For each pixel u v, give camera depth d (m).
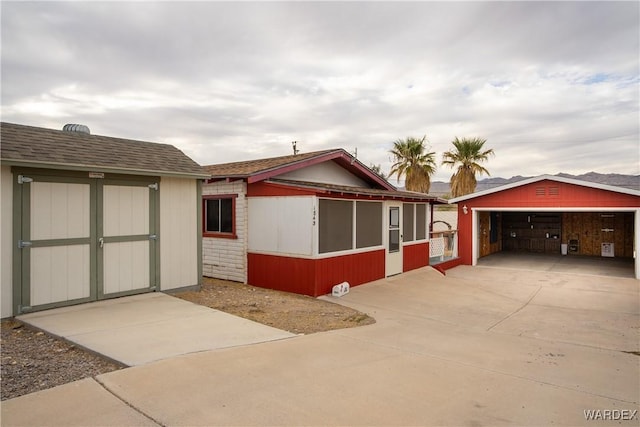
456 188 25.91
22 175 5.80
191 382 3.59
